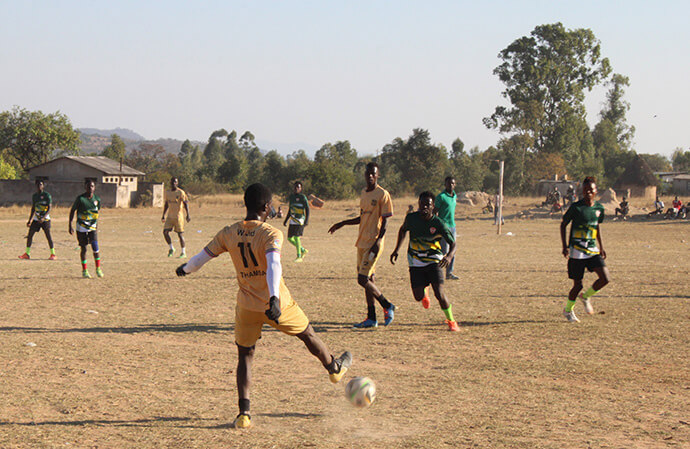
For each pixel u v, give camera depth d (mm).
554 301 11094
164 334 8352
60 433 4547
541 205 52844
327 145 107562
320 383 6105
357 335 8383
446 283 13344
